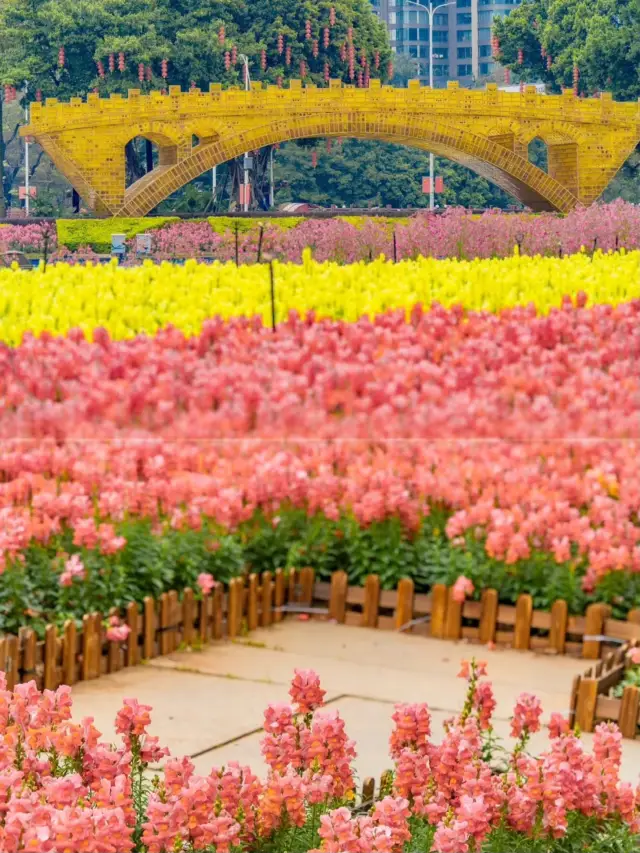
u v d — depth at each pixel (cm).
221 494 955
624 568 948
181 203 8056
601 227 3916
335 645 928
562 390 1124
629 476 962
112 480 933
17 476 931
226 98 6794
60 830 482
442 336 1404
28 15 8438
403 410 1016
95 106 6681
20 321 1477
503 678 865
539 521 955
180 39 8356
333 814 505
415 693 823
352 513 1010
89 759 568
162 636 906
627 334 1427
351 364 1191
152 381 1058
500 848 544
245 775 571
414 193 11381
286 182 10744
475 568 970
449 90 6994
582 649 926
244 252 4016
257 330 1445
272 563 1010
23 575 872
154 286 1759
